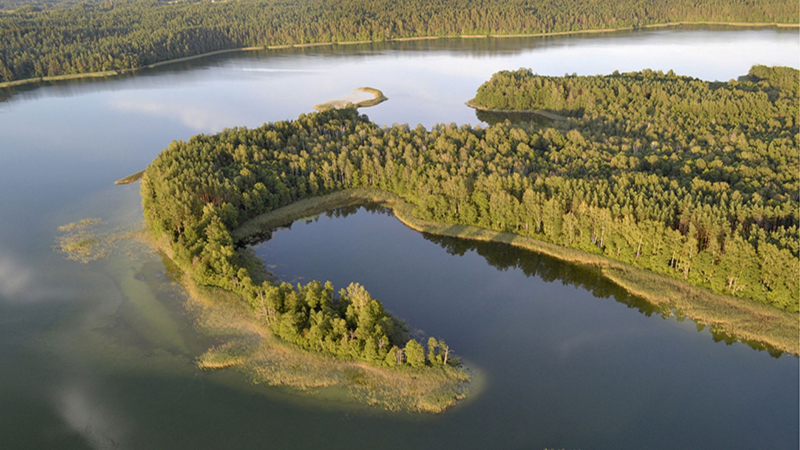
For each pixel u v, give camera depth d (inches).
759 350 4298.7
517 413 3786.9
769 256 4515.3
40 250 6077.8
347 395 3909.9
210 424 3725.4
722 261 4773.6
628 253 5433.1
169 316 4822.8
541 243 5999.0
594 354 4365.2
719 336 4480.8
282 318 4377.5
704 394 3929.6
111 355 4379.9
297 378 4060.0
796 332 4350.4
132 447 3582.7
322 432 3644.2
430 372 4084.6
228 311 4825.3
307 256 6033.5
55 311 4950.8
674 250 5049.2
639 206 5497.1
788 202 5187.0
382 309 4490.7
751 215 5142.7
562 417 3754.9
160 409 3853.3
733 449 3486.7
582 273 5516.7
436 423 3703.3
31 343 4544.8
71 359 4352.9
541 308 5012.3
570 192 6023.6
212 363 4239.7
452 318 4877.0
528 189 6048.2
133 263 5728.3
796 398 3858.3
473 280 5516.7
